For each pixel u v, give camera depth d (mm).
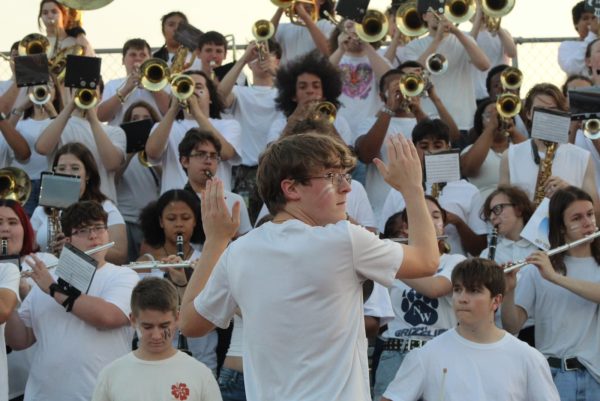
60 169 20625
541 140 21125
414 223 10070
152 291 15055
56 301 16500
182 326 10281
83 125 23062
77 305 16422
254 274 9766
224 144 22859
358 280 9812
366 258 9719
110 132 22938
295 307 9633
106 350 16656
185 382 15008
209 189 10359
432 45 25984
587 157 21375
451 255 18203
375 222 20891
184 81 22812
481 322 15109
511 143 23297
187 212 19375
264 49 25516
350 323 9719
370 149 23172
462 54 26406
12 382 17656
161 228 19609
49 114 24328
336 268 9648
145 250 19672
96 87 22891
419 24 26688
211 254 10289
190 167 20781
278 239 9805
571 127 23219
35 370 16641
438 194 21031
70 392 16438
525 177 21422
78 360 16500
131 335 17062
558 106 23047
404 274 9953
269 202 10156
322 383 9594
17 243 17906
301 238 9719
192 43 26469
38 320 16750
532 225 18141
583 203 17750
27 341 16969
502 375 14891
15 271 16250
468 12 26156
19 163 23562
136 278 17297
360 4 25281
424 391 15180
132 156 23406
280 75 23719
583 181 21266
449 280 17672
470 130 25672
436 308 17766
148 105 24734
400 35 27109
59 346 16562
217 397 15203
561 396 17234
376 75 25609
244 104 25203
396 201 21125
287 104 23719
